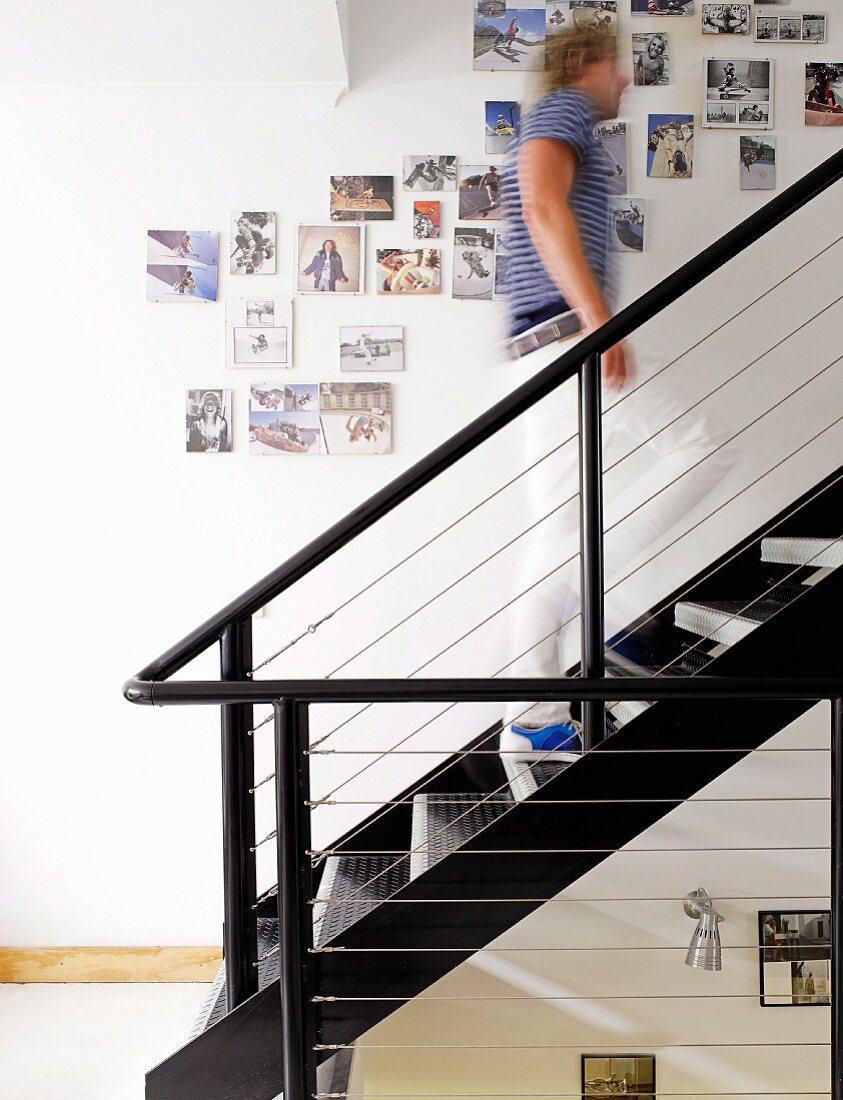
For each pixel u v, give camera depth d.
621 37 2.54
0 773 2.62
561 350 2.50
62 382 2.58
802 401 2.52
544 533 2.30
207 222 2.56
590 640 1.54
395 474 2.55
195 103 2.55
